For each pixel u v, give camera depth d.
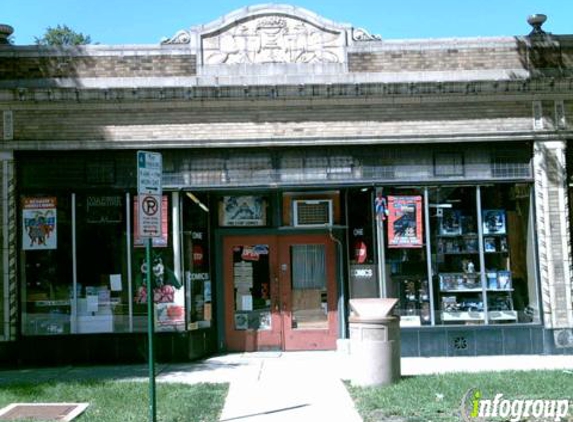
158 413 8.43
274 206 13.73
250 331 13.73
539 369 10.93
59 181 12.88
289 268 13.83
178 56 13.05
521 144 13.12
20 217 12.86
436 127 12.97
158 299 12.77
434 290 13.08
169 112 12.92
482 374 10.39
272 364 12.20
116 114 12.88
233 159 12.99
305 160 13.02
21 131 12.77
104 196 12.99
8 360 12.53
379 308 9.88
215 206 13.84
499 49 13.22
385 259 13.13
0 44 13.03
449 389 9.32
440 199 13.16
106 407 8.81
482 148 13.11
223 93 12.81
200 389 9.85
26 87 12.68
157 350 12.63
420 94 12.91
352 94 12.88
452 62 13.16
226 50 13.09
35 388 10.01
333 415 8.34
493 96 12.98
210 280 13.68
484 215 13.16
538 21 13.32
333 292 13.73
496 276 13.11
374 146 13.04
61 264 12.88
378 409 8.48
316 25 13.16
